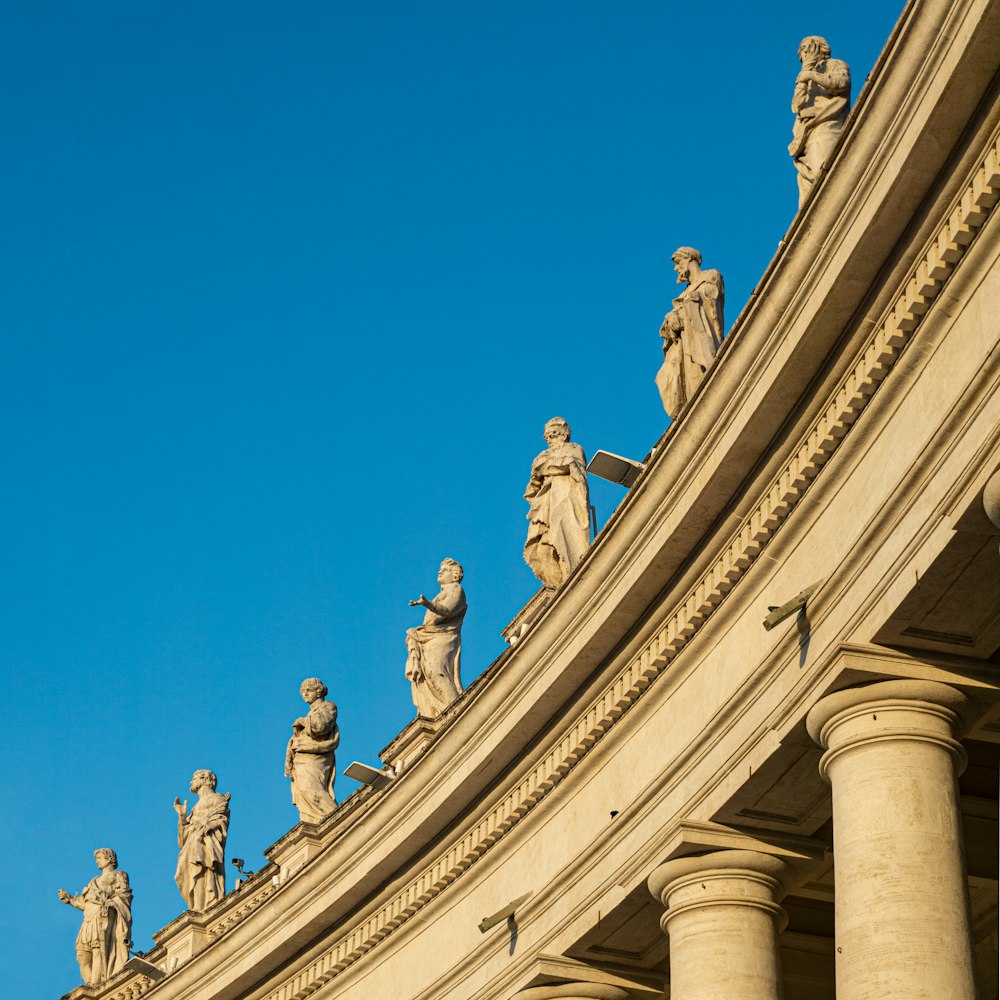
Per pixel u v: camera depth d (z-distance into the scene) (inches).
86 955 2111.2
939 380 868.6
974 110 816.9
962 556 846.5
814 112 1032.2
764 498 1003.3
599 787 1170.6
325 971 1499.8
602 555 1098.7
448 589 1563.7
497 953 1248.8
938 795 882.8
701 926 1031.0
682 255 1203.9
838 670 898.7
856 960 857.5
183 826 1957.4
